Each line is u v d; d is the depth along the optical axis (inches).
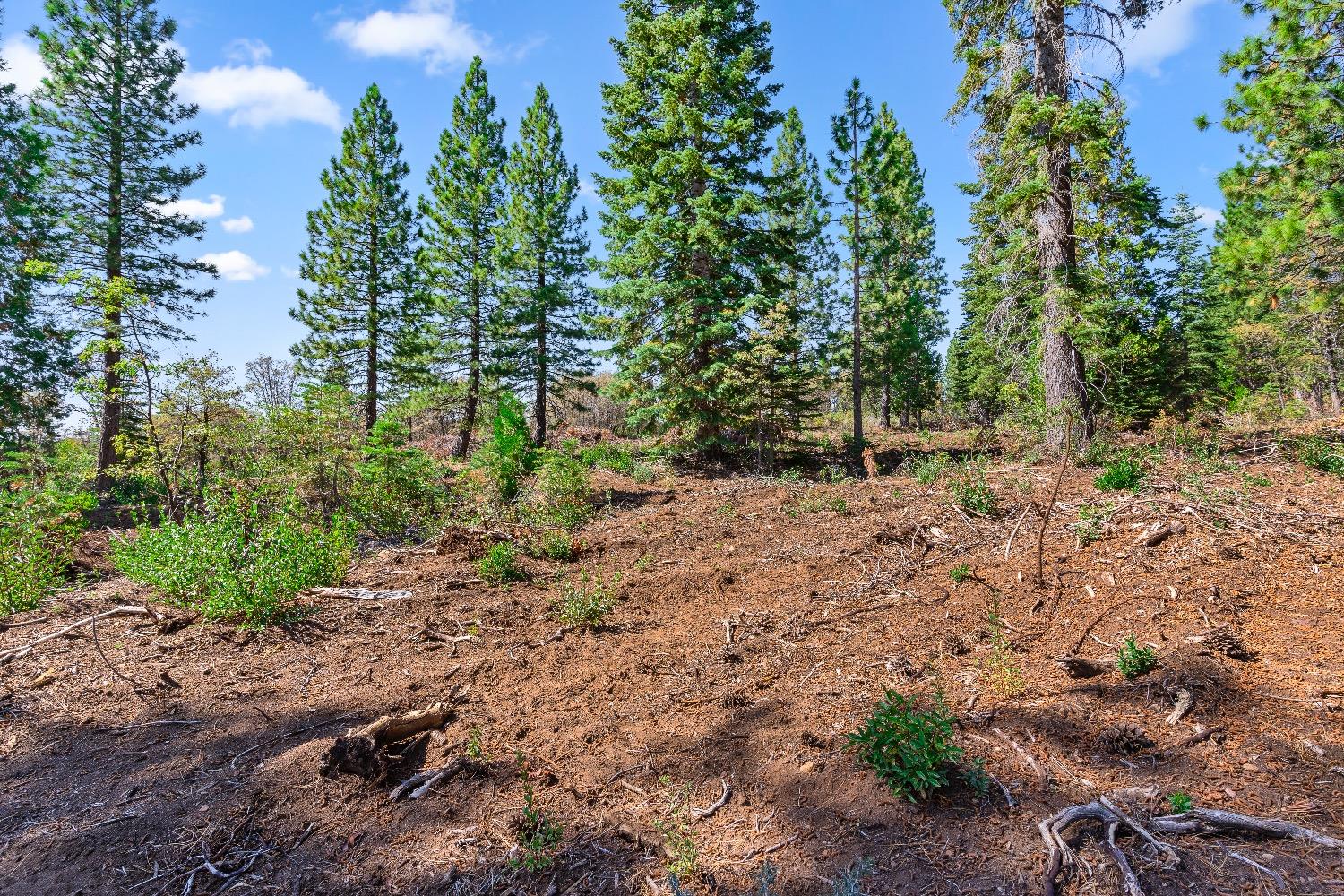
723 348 564.1
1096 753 109.6
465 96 890.7
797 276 1122.7
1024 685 134.5
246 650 181.9
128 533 312.3
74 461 499.5
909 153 1114.7
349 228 848.3
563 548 277.7
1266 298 386.3
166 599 214.5
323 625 199.0
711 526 310.8
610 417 1210.0
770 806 105.7
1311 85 338.6
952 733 110.9
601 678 158.4
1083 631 156.6
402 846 101.3
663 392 579.2
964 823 95.7
